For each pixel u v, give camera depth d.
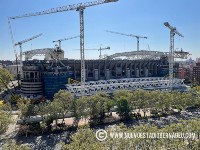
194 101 175.50
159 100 158.62
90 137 88.12
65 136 126.94
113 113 167.12
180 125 96.88
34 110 134.75
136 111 172.88
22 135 128.00
